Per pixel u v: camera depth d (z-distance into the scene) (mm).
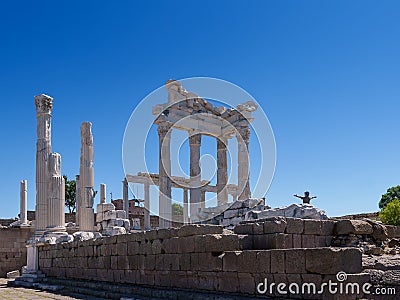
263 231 13570
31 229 36781
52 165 27250
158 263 15773
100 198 42469
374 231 15242
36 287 23000
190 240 14203
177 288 14648
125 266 17969
